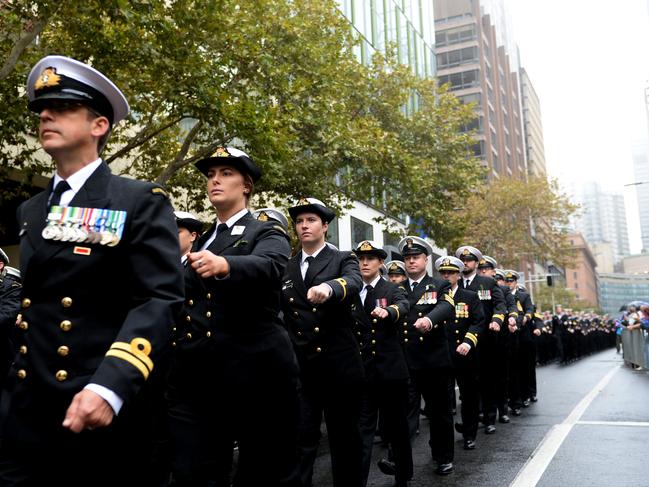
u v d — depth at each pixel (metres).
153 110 10.55
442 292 6.19
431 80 19.03
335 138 12.13
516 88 91.94
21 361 2.13
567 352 22.22
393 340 5.32
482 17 75.00
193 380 3.14
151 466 2.31
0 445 2.11
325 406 4.25
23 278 2.18
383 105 16.95
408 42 34.41
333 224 23.23
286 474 3.25
